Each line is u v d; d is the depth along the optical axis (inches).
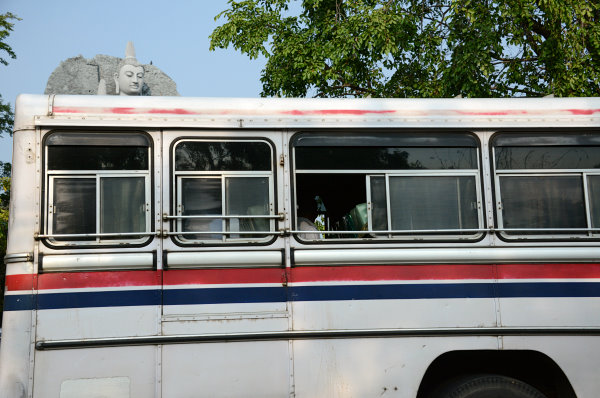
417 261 188.9
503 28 414.9
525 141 199.2
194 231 183.8
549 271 191.5
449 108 197.8
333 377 181.6
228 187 187.8
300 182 191.8
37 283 176.4
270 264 184.7
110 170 184.1
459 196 195.3
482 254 190.4
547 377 204.2
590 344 188.4
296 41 452.1
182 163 187.2
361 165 193.6
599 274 192.7
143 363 176.4
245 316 181.6
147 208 183.6
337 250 187.3
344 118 193.6
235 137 190.1
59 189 181.5
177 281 181.0
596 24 409.7
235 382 178.5
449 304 187.5
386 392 182.1
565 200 197.3
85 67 332.2
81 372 173.8
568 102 201.3
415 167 195.5
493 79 437.7
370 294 186.2
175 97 189.8
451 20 429.1
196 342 178.9
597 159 199.9
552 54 407.5
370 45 419.2
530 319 188.4
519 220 194.7
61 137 183.5
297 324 183.0
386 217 192.5
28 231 177.9
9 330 173.6
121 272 179.6
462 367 202.4
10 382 171.5
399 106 196.5
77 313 176.1
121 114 185.8
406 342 184.5
